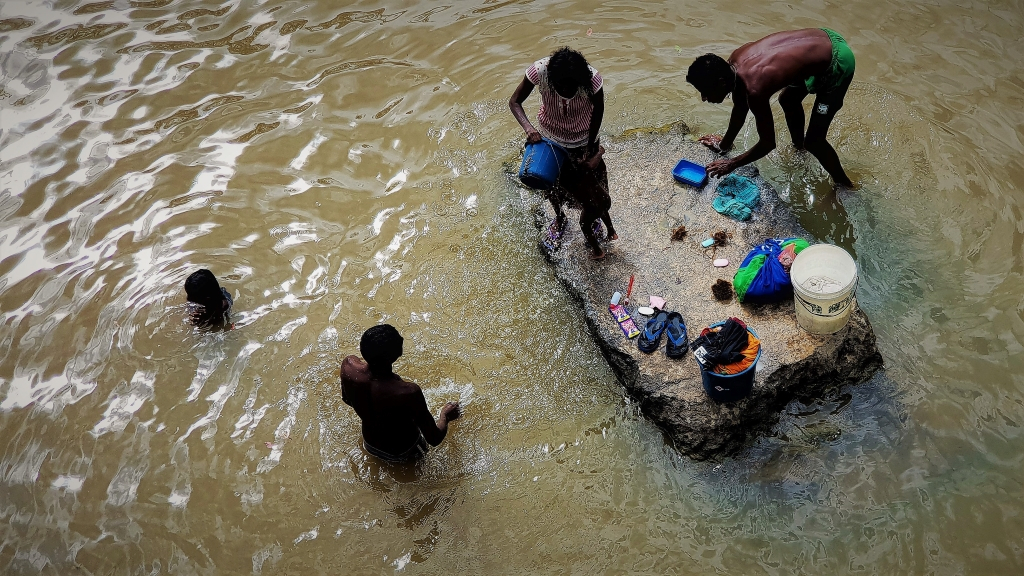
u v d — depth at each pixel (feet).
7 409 17.95
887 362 17.19
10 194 22.94
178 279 20.33
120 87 26.04
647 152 21.86
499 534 15.34
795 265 16.42
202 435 17.28
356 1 28.73
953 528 14.74
